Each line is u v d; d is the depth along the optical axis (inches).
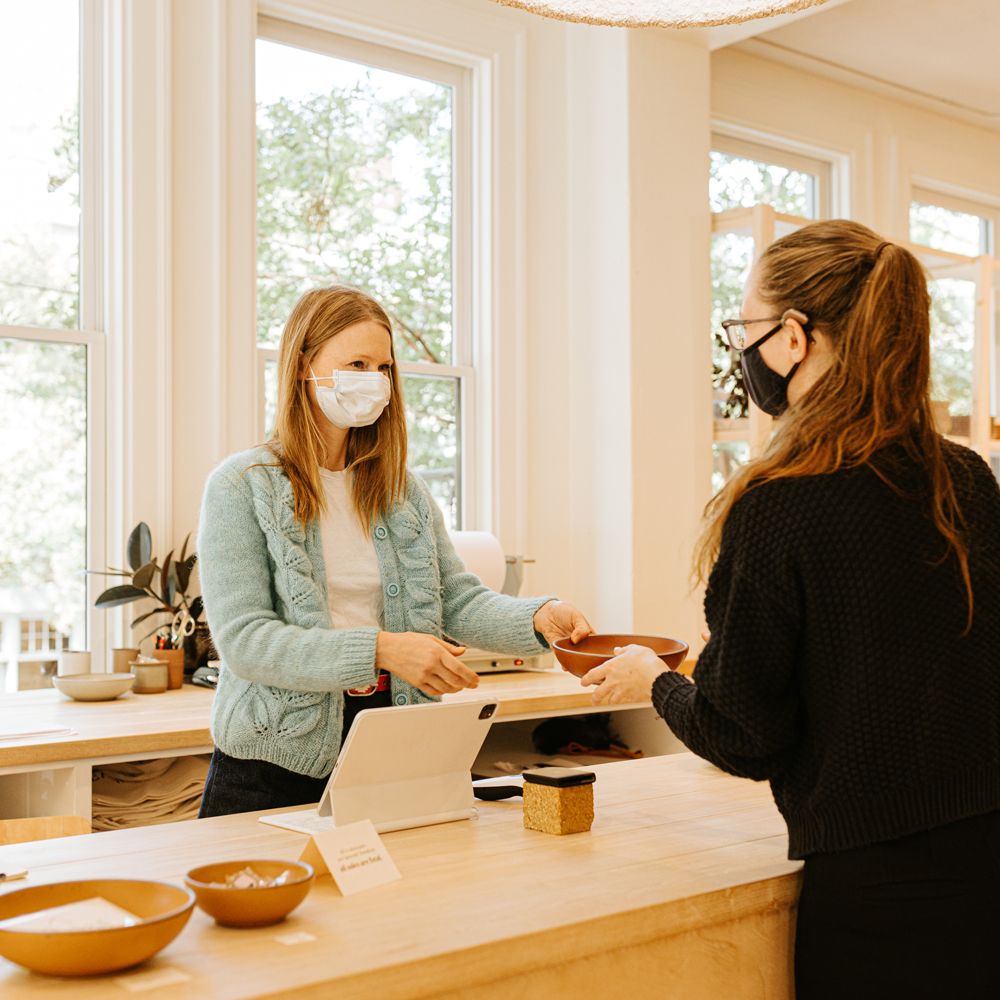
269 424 144.0
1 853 56.5
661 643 69.7
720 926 52.7
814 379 55.8
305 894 46.6
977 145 223.5
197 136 135.9
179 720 105.0
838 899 51.1
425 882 52.3
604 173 162.2
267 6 142.2
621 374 159.3
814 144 198.2
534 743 141.7
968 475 54.4
